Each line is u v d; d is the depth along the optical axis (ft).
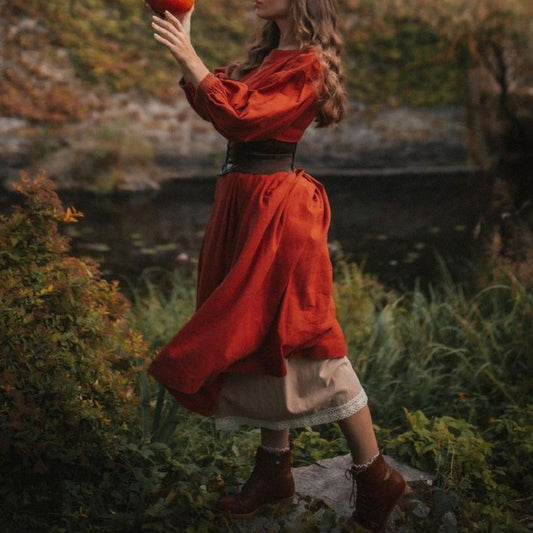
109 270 21.84
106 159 33.55
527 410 11.32
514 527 8.77
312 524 8.38
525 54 38.96
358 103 38.83
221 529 8.50
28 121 35.47
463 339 14.23
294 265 8.07
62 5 38.70
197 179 34.42
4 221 9.51
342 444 10.77
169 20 7.84
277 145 8.29
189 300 16.69
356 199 31.48
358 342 14.26
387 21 41.19
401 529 8.62
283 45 8.53
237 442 10.84
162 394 10.05
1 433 8.11
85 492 8.66
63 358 8.79
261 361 8.13
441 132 37.78
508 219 26.40
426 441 10.06
